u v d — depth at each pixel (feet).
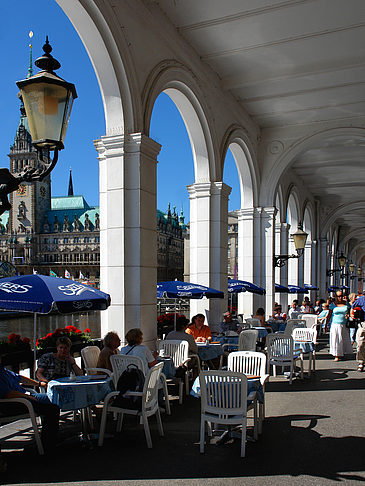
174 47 25.58
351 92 34.37
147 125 22.40
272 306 41.16
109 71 20.53
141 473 12.59
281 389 23.59
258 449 14.57
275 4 23.12
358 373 28.12
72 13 19.12
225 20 24.58
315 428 16.76
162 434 15.96
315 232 77.71
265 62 29.73
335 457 13.84
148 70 22.72
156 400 15.89
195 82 28.17
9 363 19.90
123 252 21.17
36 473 12.55
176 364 22.38
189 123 30.37
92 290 16.56
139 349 17.94
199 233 31.91
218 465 13.21
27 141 339.77
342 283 118.11
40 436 15.53
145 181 21.71
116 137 21.16
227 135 34.01
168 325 34.94
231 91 34.22
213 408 14.32
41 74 10.60
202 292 25.16
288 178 57.00
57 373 16.52
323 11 23.72
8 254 367.86
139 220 21.20
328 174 61.57
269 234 41.45
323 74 30.73
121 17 20.35
